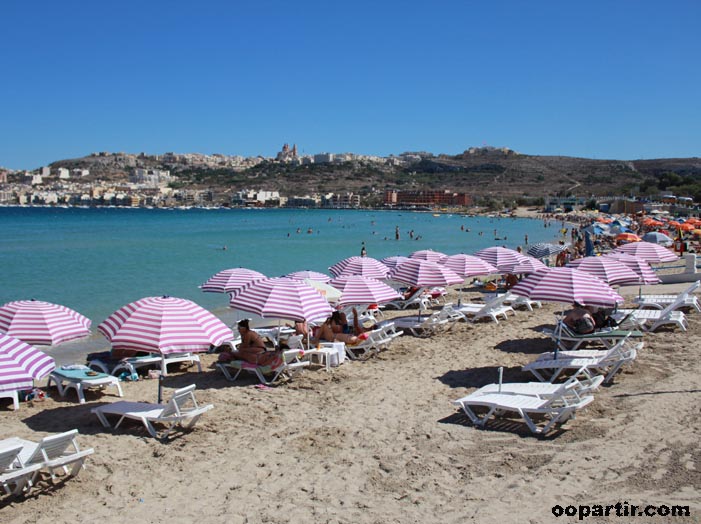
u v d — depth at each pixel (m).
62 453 6.61
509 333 14.64
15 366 7.64
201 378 11.20
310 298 11.67
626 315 13.88
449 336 14.50
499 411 8.62
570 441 7.41
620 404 8.67
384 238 70.69
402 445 7.59
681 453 6.87
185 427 8.36
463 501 6.05
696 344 12.27
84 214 162.00
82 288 26.06
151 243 58.06
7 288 25.98
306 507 6.06
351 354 12.52
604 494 6.01
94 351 14.81
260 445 7.71
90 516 5.94
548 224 106.38
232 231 83.25
